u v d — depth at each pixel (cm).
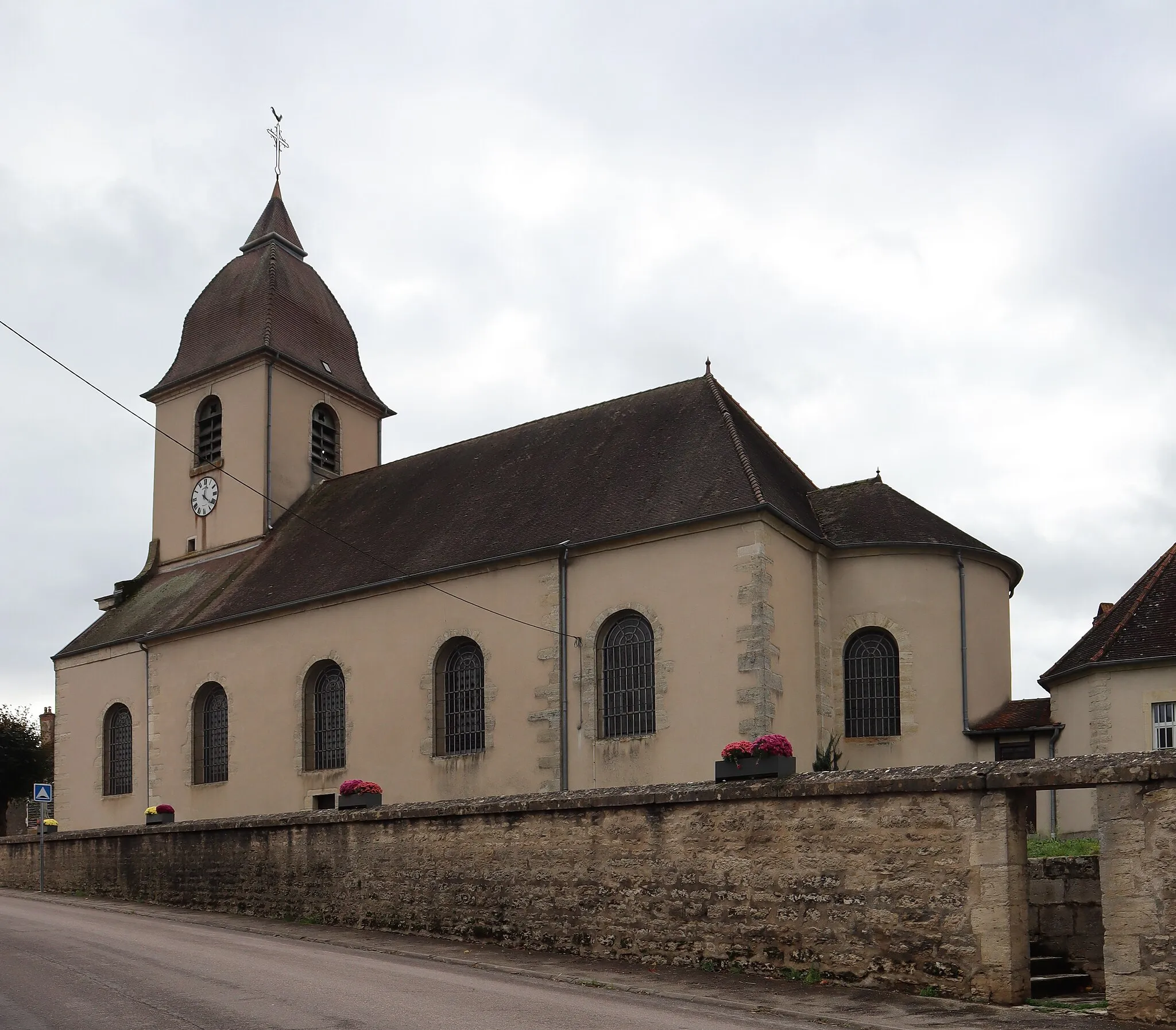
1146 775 1074
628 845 1464
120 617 3466
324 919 1822
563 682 2362
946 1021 1078
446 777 2492
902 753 2375
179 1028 988
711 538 2255
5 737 4541
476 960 1461
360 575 2789
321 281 3841
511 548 2519
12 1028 988
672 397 2798
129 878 2236
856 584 2464
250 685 2914
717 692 2186
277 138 3912
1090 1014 1095
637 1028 1020
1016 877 1166
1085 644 2391
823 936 1279
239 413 3469
